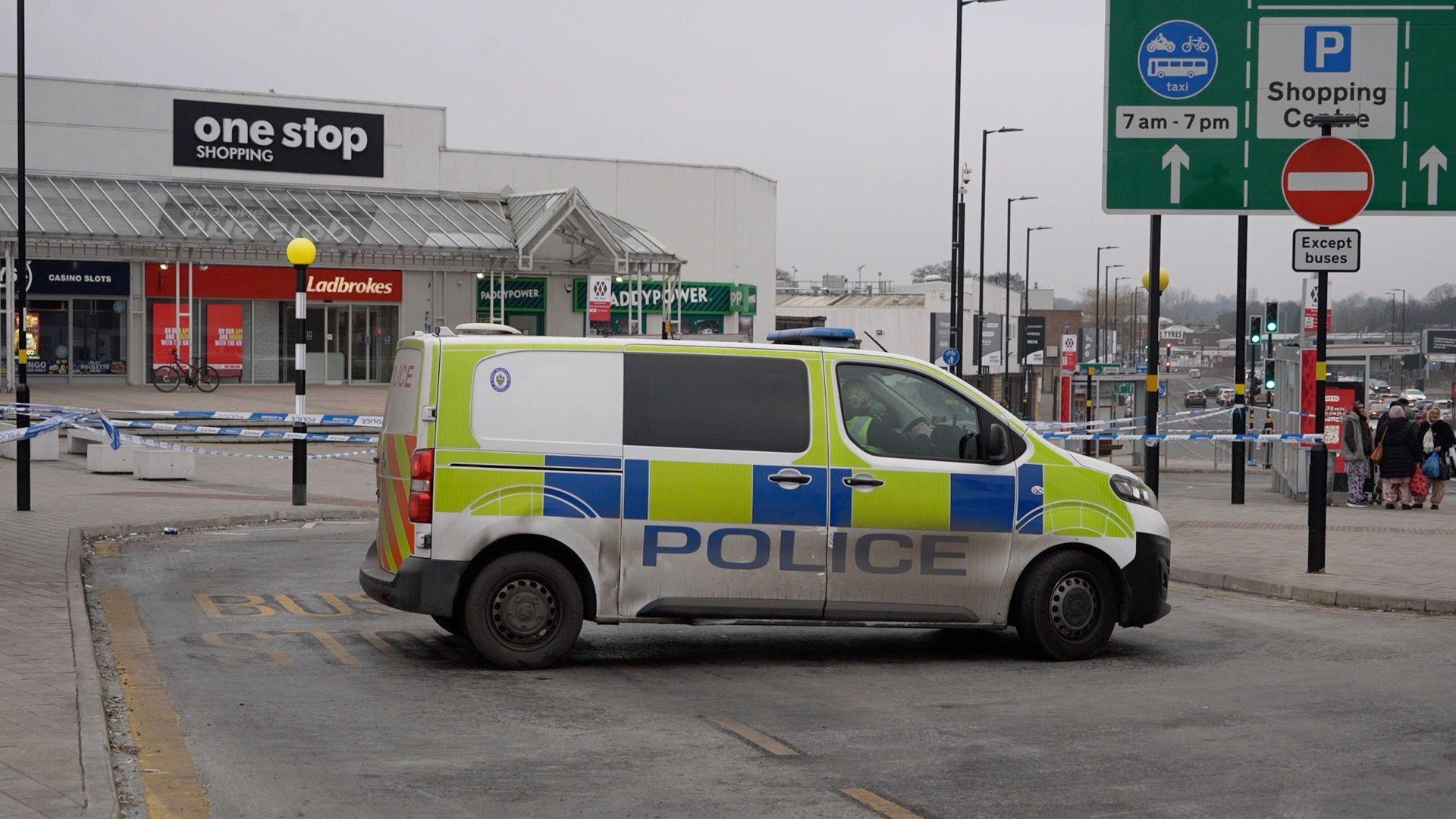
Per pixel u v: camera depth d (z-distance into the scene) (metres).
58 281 44.25
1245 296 23.59
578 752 6.64
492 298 49.78
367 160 54.16
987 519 9.05
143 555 13.69
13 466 22.52
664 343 8.83
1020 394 63.22
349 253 48.12
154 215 46.16
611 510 8.63
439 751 6.64
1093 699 8.00
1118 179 16.06
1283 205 15.84
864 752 6.69
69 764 5.88
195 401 38.66
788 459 8.81
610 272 53.44
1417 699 8.04
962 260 39.66
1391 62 15.63
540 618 8.64
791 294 98.38
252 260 47.00
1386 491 22.94
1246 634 10.48
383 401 41.06
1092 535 9.22
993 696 8.06
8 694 7.22
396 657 8.96
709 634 10.17
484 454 8.53
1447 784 6.21
